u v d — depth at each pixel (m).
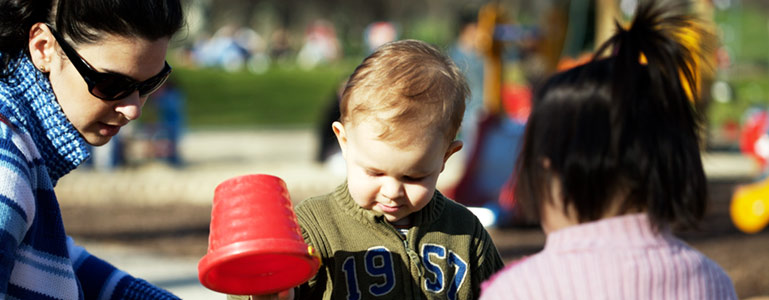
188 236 8.09
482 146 8.60
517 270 2.10
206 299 5.76
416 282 2.62
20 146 2.26
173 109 12.69
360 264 2.60
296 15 58.09
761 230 8.26
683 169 2.04
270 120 20.08
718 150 13.26
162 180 11.23
